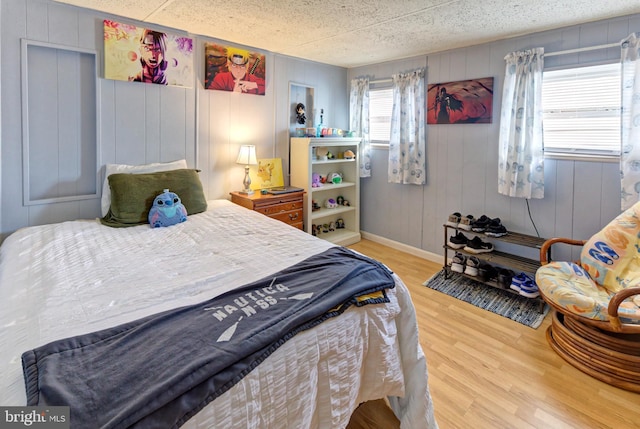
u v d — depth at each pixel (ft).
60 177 9.18
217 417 3.39
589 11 8.49
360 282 5.33
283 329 4.08
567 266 8.41
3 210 8.39
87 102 9.35
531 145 10.09
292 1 8.16
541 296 8.61
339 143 13.98
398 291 5.82
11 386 3.21
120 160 9.88
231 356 3.61
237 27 10.11
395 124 13.69
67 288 5.16
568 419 5.94
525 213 10.77
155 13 9.11
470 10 8.55
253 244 7.26
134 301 4.78
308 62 14.15
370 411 6.18
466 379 6.92
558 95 9.95
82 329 4.06
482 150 11.64
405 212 14.16
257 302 4.62
